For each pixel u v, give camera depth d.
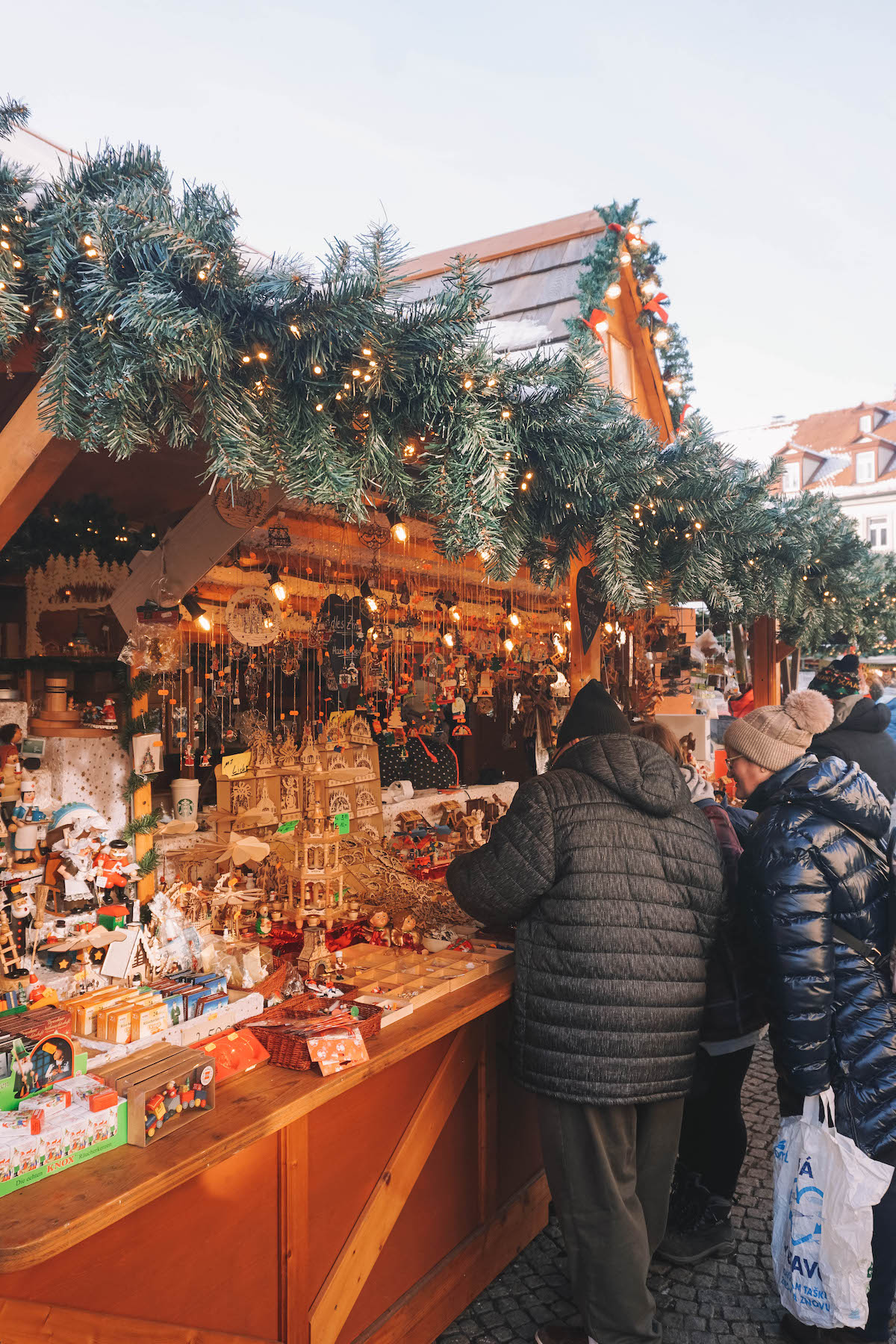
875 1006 2.31
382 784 4.69
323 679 4.07
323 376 1.82
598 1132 2.25
